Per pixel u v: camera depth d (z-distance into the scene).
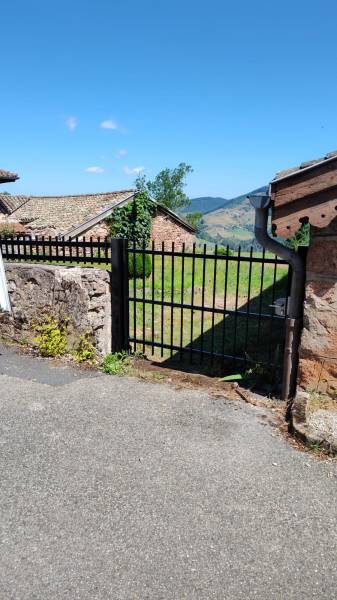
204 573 2.15
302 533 2.44
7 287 5.84
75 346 5.35
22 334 5.87
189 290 12.51
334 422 3.49
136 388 4.50
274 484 2.88
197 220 55.38
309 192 3.30
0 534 2.40
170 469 3.03
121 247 5.29
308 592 2.05
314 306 3.77
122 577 2.12
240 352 6.11
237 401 4.18
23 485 2.83
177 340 6.84
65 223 22.67
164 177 55.81
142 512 2.58
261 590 2.06
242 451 3.27
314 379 3.89
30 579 2.10
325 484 2.89
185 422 3.73
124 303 5.42
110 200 23.33
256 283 13.63
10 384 4.58
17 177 18.72
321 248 3.66
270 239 3.84
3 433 3.52
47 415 3.85
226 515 2.57
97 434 3.51
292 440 3.43
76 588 2.05
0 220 23.62
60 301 5.38
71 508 2.62
